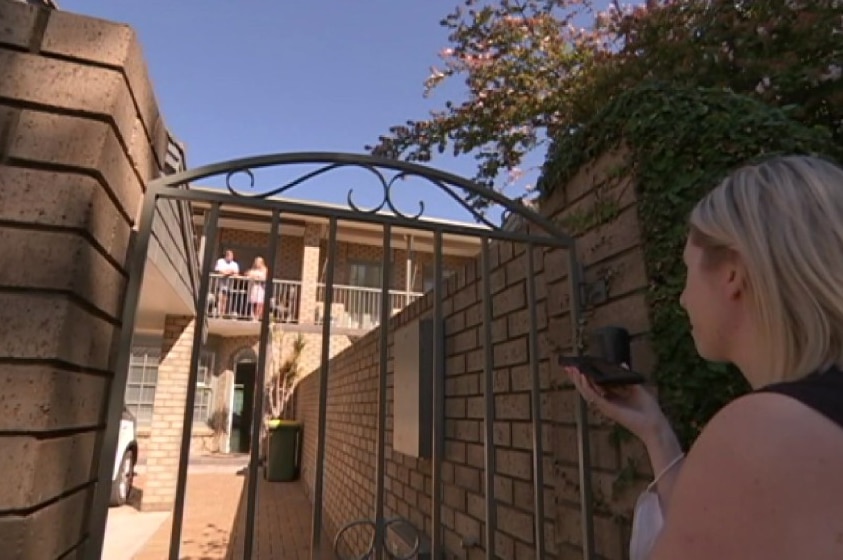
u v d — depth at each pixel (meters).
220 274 10.72
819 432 0.48
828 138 1.46
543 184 1.95
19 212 0.95
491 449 1.56
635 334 1.39
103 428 1.19
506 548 2.19
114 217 1.12
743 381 1.14
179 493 1.25
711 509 0.51
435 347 1.63
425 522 3.11
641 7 3.10
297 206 1.50
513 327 2.24
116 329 1.22
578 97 3.56
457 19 4.58
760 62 2.28
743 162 1.24
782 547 0.46
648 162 1.41
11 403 0.87
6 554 0.82
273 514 6.69
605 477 1.44
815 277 0.59
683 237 1.27
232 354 11.82
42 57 1.03
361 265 12.73
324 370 1.47
